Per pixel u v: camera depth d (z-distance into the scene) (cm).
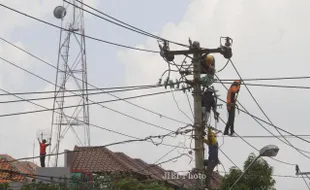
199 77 2258
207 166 2286
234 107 2339
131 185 2836
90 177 3044
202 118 2277
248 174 2955
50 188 2769
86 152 3559
